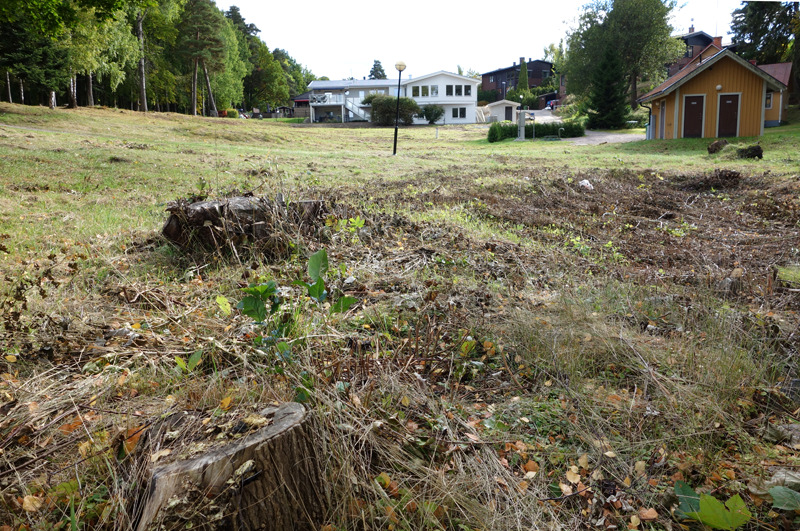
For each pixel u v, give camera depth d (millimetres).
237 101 67875
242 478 1666
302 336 3012
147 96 50781
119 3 14562
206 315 3859
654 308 4414
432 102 56625
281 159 16875
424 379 3006
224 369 2926
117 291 4402
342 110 58219
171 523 1577
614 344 3508
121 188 10227
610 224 9422
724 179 13812
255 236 5496
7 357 3115
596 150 25062
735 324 3881
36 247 5672
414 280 4730
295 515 1784
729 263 6719
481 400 2973
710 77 26391
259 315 2578
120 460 2066
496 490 2186
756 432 2629
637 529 2029
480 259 5883
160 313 3914
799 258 6820
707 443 2498
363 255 5480
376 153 22578
